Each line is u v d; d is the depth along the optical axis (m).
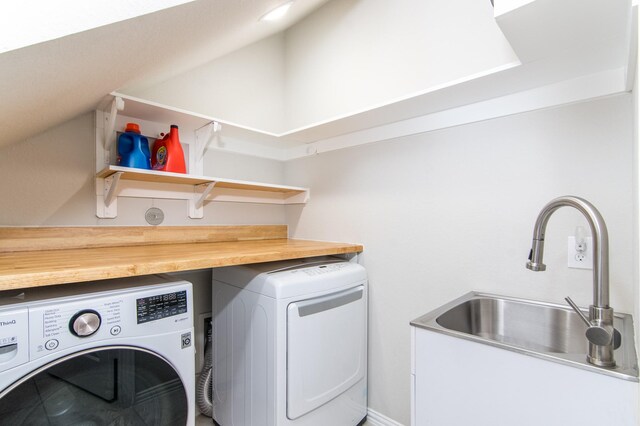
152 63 1.25
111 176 1.63
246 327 1.57
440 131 1.66
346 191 2.10
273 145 2.44
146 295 1.12
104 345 1.02
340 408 1.68
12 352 0.87
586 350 1.21
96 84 1.14
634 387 0.71
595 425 0.76
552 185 1.33
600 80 1.21
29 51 0.58
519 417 0.87
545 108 1.34
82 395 0.98
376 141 1.93
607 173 1.21
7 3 0.52
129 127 1.66
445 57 1.70
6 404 0.86
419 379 1.07
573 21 0.88
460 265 1.59
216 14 0.99
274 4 1.38
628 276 1.16
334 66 2.24
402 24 1.88
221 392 1.75
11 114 0.95
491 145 1.49
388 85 1.94
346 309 1.71
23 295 1.01
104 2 0.61
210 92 2.14
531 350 0.85
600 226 0.86
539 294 1.35
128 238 1.75
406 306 1.78
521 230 1.40
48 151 1.54
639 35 0.61
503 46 1.51
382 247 1.89
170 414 1.16
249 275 1.57
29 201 1.49
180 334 1.19
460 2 1.65
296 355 1.45
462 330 1.34
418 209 1.74
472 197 1.55
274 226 2.46
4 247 1.41
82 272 0.97
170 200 1.94
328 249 1.76
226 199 2.20
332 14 2.26
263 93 2.46
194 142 2.01
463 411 0.97
